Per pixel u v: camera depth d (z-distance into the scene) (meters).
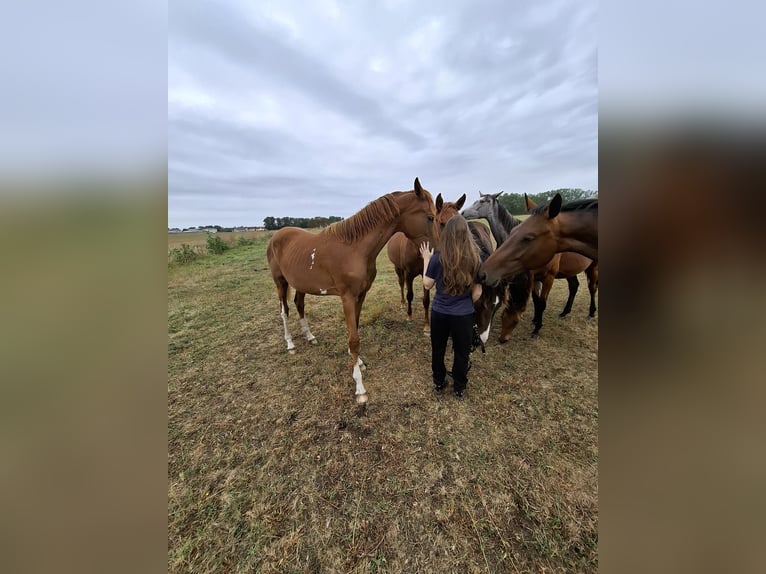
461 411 2.20
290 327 4.04
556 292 5.33
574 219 1.81
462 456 1.80
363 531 1.41
